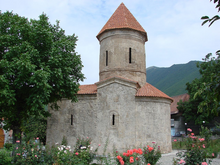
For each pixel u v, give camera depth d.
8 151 14.73
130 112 18.58
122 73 20.62
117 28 21.14
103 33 22.31
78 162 12.09
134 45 21.47
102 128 18.80
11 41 14.01
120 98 18.91
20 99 15.39
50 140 20.91
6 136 28.75
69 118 20.58
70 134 20.16
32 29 14.46
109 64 21.22
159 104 19.53
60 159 11.69
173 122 38.34
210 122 32.59
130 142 17.98
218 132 29.05
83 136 19.47
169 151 19.56
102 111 19.17
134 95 18.83
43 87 13.12
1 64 12.55
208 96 5.59
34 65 13.02
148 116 18.80
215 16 4.80
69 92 16.11
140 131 18.38
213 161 14.97
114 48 21.17
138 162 10.01
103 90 19.55
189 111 32.81
